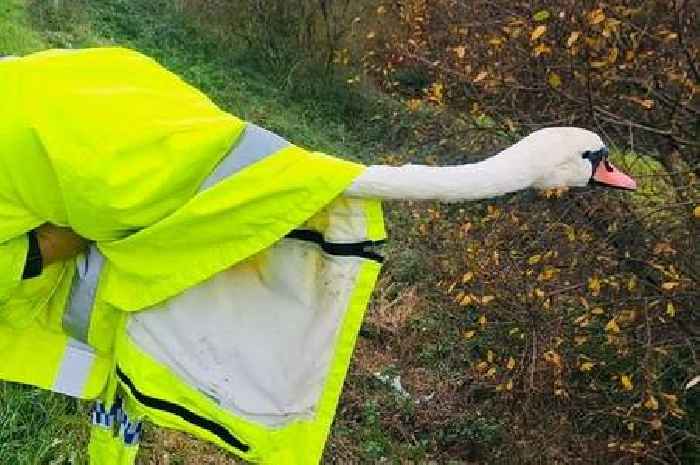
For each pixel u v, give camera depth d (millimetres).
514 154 2240
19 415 3574
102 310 2373
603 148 2326
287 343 2330
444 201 2219
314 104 12492
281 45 12977
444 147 6891
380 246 2273
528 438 5102
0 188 2156
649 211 4836
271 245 2279
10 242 2217
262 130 2176
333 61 12625
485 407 5699
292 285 2307
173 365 2320
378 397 5824
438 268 6109
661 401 4773
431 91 5617
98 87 2154
